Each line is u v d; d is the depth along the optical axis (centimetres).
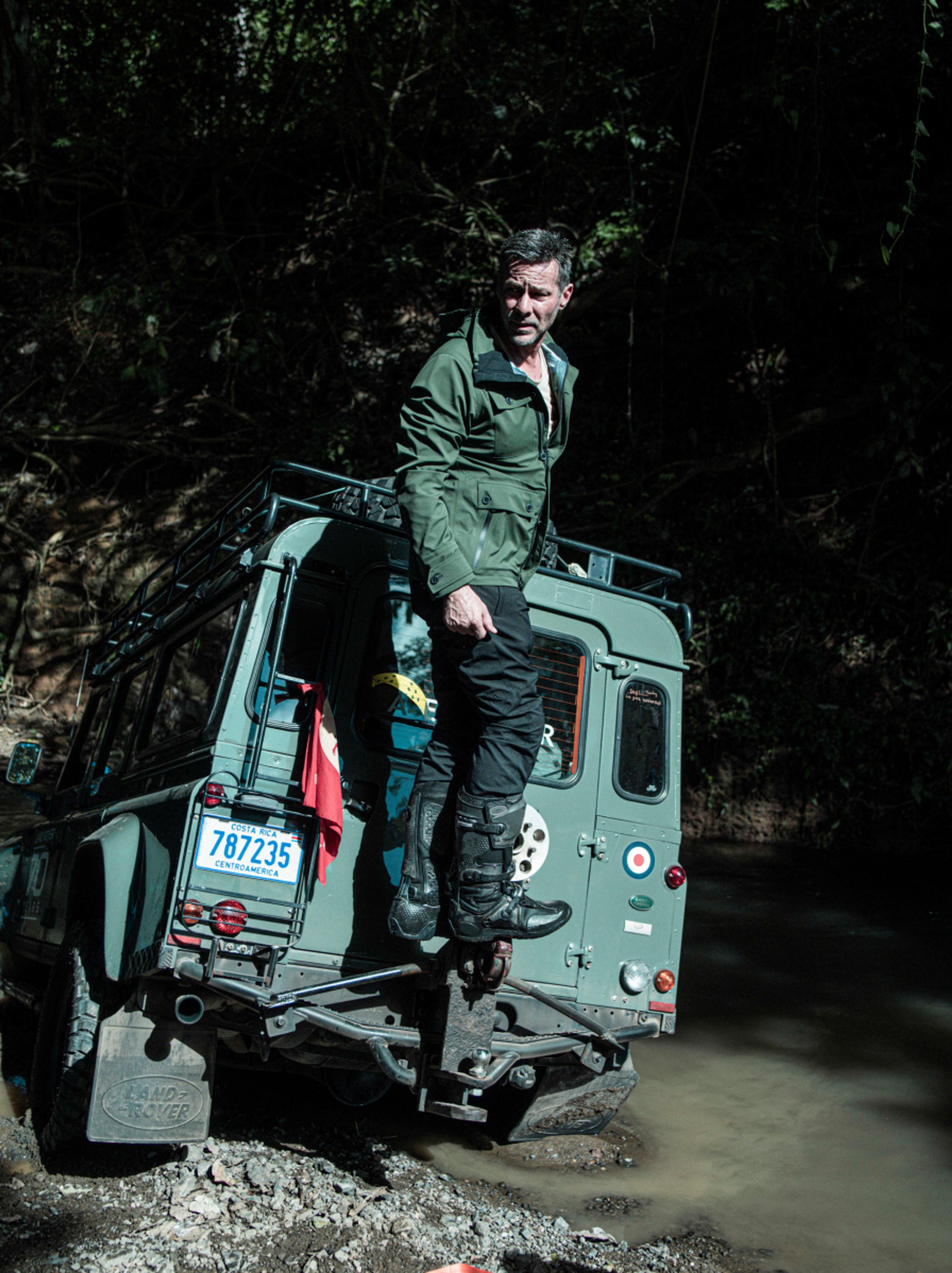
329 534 344
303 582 340
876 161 1272
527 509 302
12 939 528
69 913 379
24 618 1359
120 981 319
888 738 1188
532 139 1437
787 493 1350
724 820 1209
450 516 296
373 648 345
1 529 1394
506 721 298
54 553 1395
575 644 385
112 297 1329
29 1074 424
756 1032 564
